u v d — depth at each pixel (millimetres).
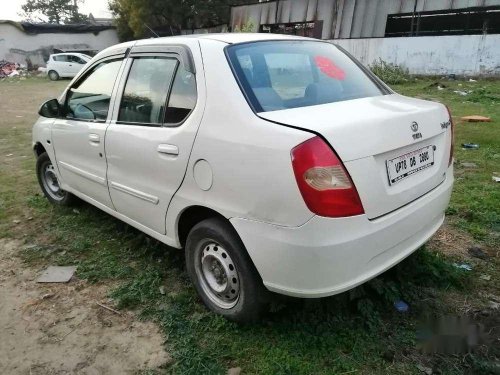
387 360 2387
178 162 2672
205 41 2801
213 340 2598
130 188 3209
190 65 2736
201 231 2650
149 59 3131
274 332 2621
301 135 2105
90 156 3650
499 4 17828
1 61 31000
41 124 4480
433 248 3531
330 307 2730
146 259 3549
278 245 2193
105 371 2426
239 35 3008
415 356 2412
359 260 2203
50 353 2584
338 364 2367
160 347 2580
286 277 2242
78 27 34312
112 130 3285
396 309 2777
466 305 2824
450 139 2900
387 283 2855
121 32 35531
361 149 2172
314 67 2932
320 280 2168
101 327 2783
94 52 35438
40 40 33000
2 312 2984
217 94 2518
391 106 2629
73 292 3172
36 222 4387
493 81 16297
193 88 2693
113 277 3332
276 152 2146
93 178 3680
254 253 2316
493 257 3396
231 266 2598
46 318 2898
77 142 3795
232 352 2496
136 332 2719
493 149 6473
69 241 3945
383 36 21312
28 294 3174
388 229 2293
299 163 2074
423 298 2887
